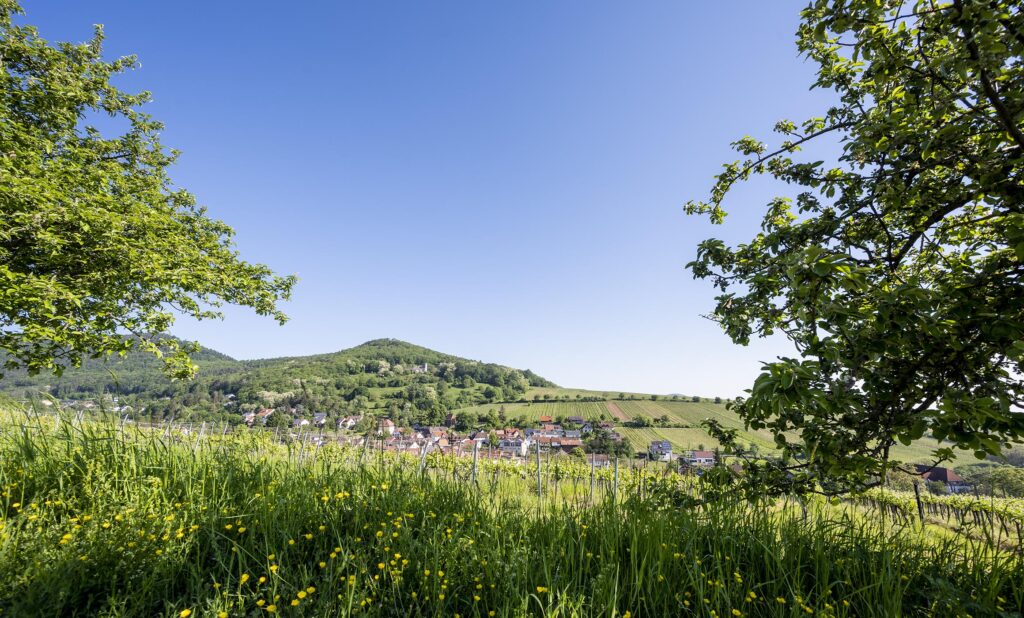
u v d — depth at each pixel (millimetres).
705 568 3148
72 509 3320
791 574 3090
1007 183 3170
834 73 4828
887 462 3191
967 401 2578
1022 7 2793
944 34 3016
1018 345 2631
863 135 3621
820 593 2910
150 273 10266
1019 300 2832
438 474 5059
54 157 11398
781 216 5984
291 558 3123
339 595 2527
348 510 3754
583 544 3322
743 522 3840
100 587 2570
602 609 2533
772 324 4750
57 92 12219
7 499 3211
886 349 2941
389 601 2703
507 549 3312
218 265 14195
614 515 3766
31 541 2752
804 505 3951
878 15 3328
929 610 2777
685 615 2732
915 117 3668
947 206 3789
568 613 2570
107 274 10227
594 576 3062
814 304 3033
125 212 11016
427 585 2805
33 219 8531
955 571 3262
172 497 3705
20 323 8633
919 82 3295
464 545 3234
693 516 3914
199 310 14391
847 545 3566
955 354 2926
